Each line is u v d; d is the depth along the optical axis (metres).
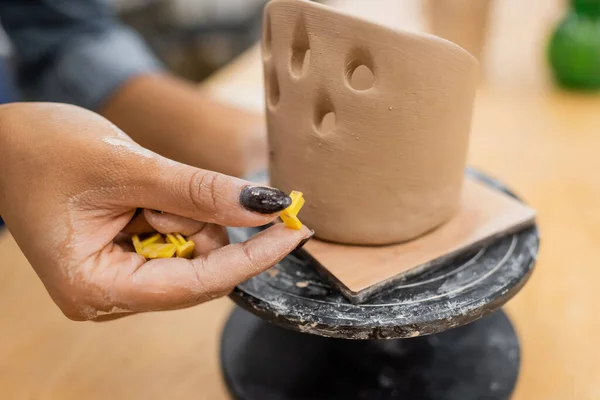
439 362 0.36
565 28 0.69
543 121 0.64
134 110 0.60
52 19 0.62
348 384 0.35
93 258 0.29
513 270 0.32
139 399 0.36
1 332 0.41
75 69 0.61
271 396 0.35
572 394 0.36
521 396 0.36
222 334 0.39
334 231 0.32
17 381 0.37
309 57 0.30
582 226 0.48
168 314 0.42
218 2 1.23
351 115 0.30
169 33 1.17
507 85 0.74
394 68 0.29
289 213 0.28
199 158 0.55
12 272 0.46
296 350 0.37
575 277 0.43
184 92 0.61
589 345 0.39
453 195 0.33
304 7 0.29
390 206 0.31
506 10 1.02
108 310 0.29
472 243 0.33
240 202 0.27
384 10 1.01
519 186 0.53
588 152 0.58
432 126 0.30
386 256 0.32
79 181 0.29
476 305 0.30
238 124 0.57
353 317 0.29
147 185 0.29
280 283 0.31
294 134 0.31
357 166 0.30
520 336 0.39
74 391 0.37
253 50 0.86
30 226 0.30
